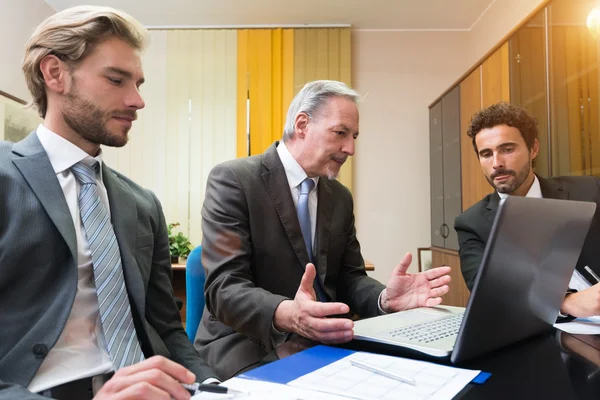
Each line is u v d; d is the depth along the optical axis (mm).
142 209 1144
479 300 705
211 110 4449
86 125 965
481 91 3305
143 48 1033
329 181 1595
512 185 1833
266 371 694
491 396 604
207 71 4469
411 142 4539
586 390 632
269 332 1014
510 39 2893
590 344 895
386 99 4559
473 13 4246
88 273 955
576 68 2238
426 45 4566
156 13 4250
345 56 4453
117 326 943
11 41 3475
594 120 2098
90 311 941
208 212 1361
